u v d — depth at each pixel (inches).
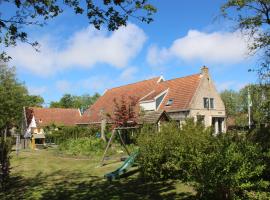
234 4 859.4
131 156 743.1
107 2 336.8
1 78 2003.0
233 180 357.4
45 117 2487.7
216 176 363.6
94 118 2129.7
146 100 1818.4
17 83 2066.9
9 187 583.8
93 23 350.3
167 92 1844.2
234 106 2704.2
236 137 437.7
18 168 827.4
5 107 1989.4
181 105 1695.4
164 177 584.4
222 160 363.6
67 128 1710.1
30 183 617.9
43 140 1863.9
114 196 494.3
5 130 2092.8
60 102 4414.4
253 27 901.2
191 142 477.4
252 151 376.5
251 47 924.0
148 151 588.1
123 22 347.6
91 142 1138.7
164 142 577.0
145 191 514.9
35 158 1053.8
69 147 1191.6
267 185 371.2
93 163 876.0
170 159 564.7
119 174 641.6
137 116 1307.8
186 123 584.4
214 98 1777.8
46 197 505.0
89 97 4576.8
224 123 1813.5
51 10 355.6
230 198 370.6
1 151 581.0
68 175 702.5
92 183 601.0
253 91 966.4
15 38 363.3
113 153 1023.0
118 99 2078.0
